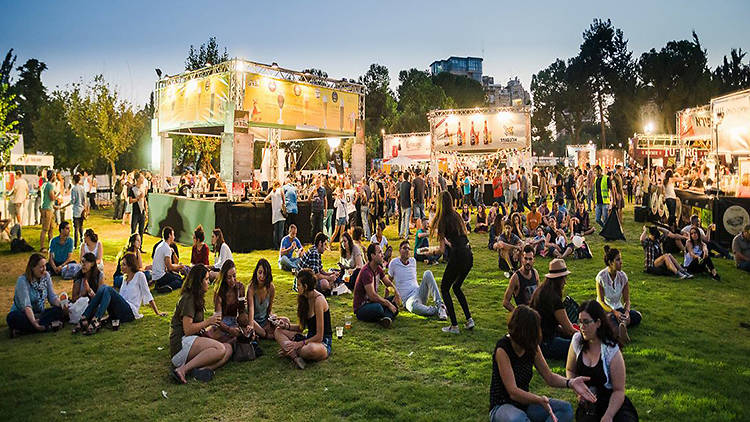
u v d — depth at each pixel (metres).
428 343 6.37
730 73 59.16
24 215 18.58
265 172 22.31
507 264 10.91
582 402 3.88
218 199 14.56
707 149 27.53
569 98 73.50
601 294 6.96
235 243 13.63
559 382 3.92
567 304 6.27
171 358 5.67
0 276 10.41
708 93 53.94
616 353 3.79
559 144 94.00
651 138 38.72
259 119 16.16
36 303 6.98
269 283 6.45
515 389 3.83
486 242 15.17
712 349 6.09
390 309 7.37
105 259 12.39
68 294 8.70
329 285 8.95
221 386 5.11
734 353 5.98
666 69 56.47
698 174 21.72
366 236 16.45
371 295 7.34
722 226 13.57
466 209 19.50
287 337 6.07
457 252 6.66
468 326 6.88
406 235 15.65
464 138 27.05
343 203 15.10
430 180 23.14
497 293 8.98
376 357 5.89
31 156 22.61
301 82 17.66
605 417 3.64
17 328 6.68
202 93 16.55
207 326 5.60
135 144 39.28
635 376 5.29
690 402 4.65
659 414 4.44
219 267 9.89
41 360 5.82
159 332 6.88
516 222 13.14
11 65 43.91
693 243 10.44
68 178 24.42
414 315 7.69
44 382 5.20
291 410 4.55
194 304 5.59
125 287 7.64
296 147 42.88
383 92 75.94
